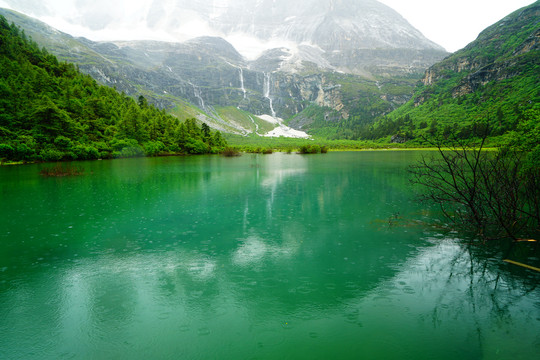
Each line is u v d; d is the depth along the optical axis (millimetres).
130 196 23266
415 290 8352
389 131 197125
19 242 12727
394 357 5738
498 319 6926
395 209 17984
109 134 88688
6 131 60562
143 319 7168
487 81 195875
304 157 81750
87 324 6988
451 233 13125
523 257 10320
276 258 10938
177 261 10734
